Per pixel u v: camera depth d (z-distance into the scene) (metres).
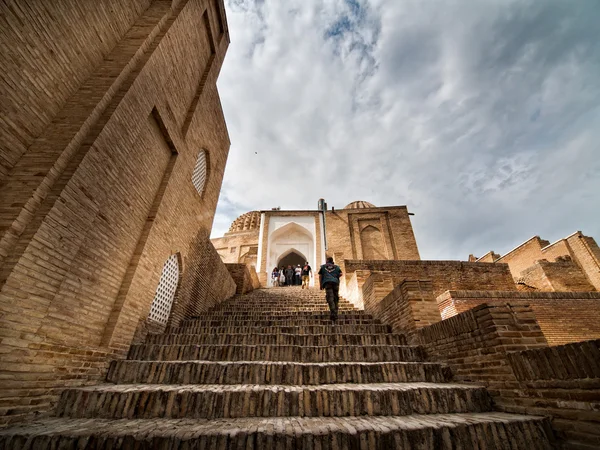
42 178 2.93
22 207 2.74
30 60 3.10
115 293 4.08
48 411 2.71
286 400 2.71
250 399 2.70
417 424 2.24
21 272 2.62
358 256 17.28
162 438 2.02
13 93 2.93
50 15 3.33
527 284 14.22
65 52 3.55
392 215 18.58
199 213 7.52
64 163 3.16
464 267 10.57
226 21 8.51
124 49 4.45
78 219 3.29
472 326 3.23
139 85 4.34
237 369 3.36
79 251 3.37
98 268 3.70
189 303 6.80
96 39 4.08
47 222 2.87
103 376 3.52
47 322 2.90
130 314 4.26
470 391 2.84
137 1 5.09
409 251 17.27
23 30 3.01
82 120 3.43
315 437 2.07
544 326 8.34
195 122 6.84
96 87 3.82
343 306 7.94
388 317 5.43
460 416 2.53
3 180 2.85
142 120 4.54
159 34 5.09
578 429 2.06
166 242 5.49
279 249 18.17
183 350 4.09
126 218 4.30
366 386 3.03
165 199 5.34
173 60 5.57
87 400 2.75
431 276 10.30
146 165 4.83
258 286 14.85
